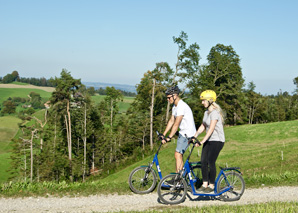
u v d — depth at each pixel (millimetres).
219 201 7215
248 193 7914
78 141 65000
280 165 27344
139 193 7551
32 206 6793
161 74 59594
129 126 66250
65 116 62938
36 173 57344
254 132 47594
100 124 71938
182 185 6945
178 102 7051
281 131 45406
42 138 64688
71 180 55938
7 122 136250
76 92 63125
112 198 7270
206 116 6977
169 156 41281
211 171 6953
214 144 6859
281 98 110750
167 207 6699
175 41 56938
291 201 6898
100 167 60250
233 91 66500
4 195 7371
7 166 70312
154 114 66500
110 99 76250
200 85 63281
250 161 30969
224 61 66062
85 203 6984
